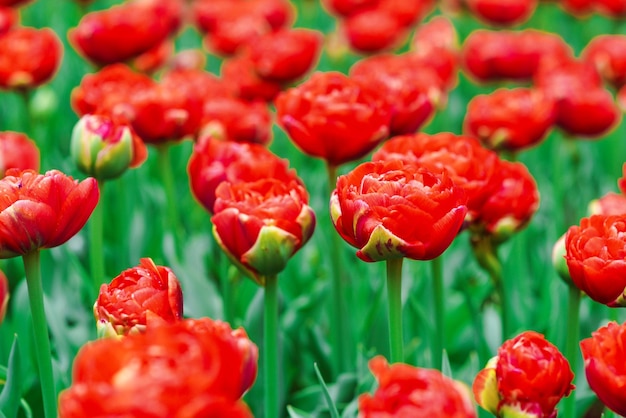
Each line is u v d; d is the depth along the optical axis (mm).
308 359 1827
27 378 1737
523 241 1943
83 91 1846
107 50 2062
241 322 1782
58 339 1710
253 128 1900
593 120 1959
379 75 1822
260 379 1721
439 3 3820
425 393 1280
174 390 1230
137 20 2059
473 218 1606
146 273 1448
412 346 1755
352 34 2639
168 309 1434
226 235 1502
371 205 1426
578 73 2086
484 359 1714
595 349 1396
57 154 2271
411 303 1796
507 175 1645
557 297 1799
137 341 1256
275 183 1523
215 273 1955
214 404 1229
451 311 1918
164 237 1859
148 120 1784
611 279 1448
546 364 1405
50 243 1450
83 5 2812
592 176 2541
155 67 2416
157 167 2375
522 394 1408
